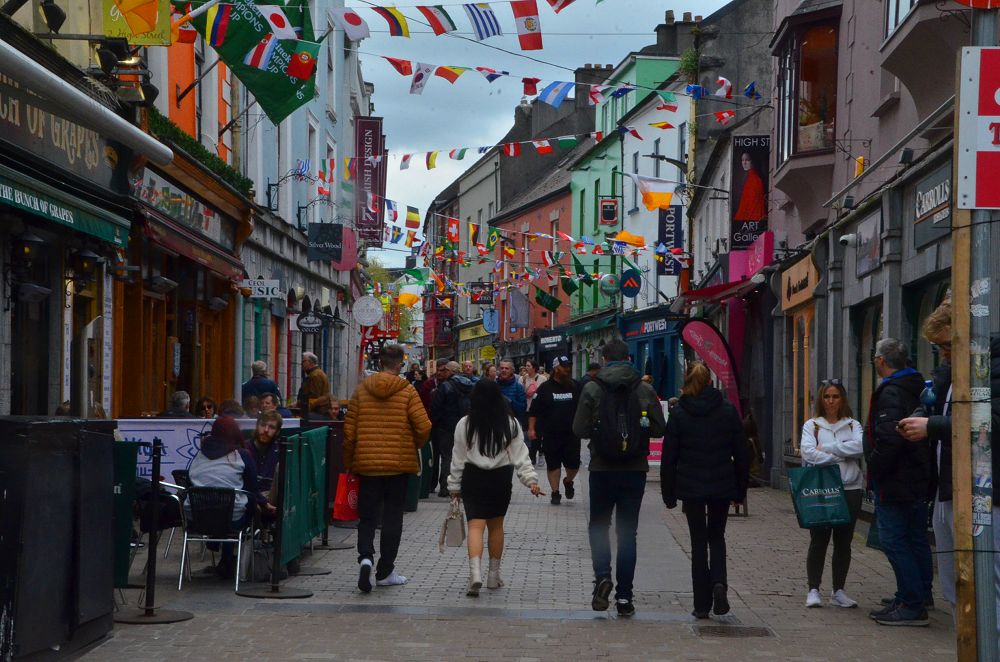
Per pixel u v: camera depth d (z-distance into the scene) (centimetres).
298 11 1184
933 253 1193
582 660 705
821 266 1711
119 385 1555
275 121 1277
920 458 817
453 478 951
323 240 2912
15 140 1099
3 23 1052
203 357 2106
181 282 1947
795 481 884
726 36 3306
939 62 1197
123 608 842
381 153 3616
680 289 3384
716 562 838
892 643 763
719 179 2884
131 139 809
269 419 1076
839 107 1716
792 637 780
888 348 837
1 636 550
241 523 942
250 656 699
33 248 1245
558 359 1653
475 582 919
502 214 6072
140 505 1000
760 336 2283
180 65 1830
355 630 779
